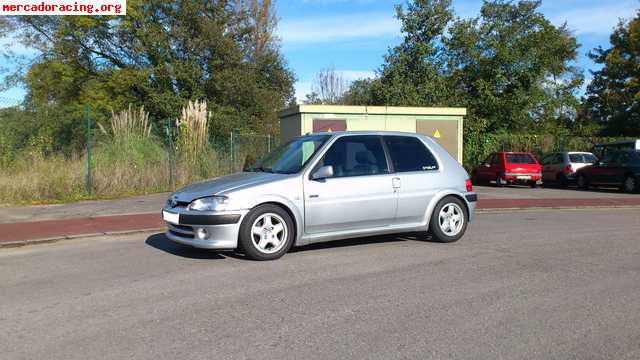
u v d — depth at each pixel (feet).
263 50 115.75
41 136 51.78
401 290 18.24
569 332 14.26
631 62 114.21
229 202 21.65
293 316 15.58
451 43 102.78
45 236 28.58
